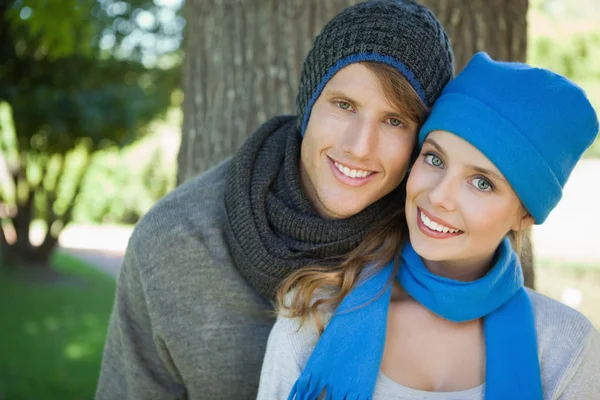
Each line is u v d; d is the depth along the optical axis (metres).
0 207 10.33
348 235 1.69
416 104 1.57
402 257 1.70
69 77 8.23
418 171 1.54
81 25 5.78
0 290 8.10
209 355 1.85
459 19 2.32
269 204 1.74
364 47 1.56
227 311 1.84
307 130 1.68
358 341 1.56
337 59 1.60
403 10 1.61
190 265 1.82
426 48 1.60
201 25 2.50
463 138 1.44
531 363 1.54
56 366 5.36
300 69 2.34
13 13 5.26
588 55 7.63
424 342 1.61
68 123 8.11
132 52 8.45
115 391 2.01
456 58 2.33
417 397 1.53
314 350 1.58
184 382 1.93
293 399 1.54
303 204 1.73
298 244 1.71
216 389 1.88
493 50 2.38
